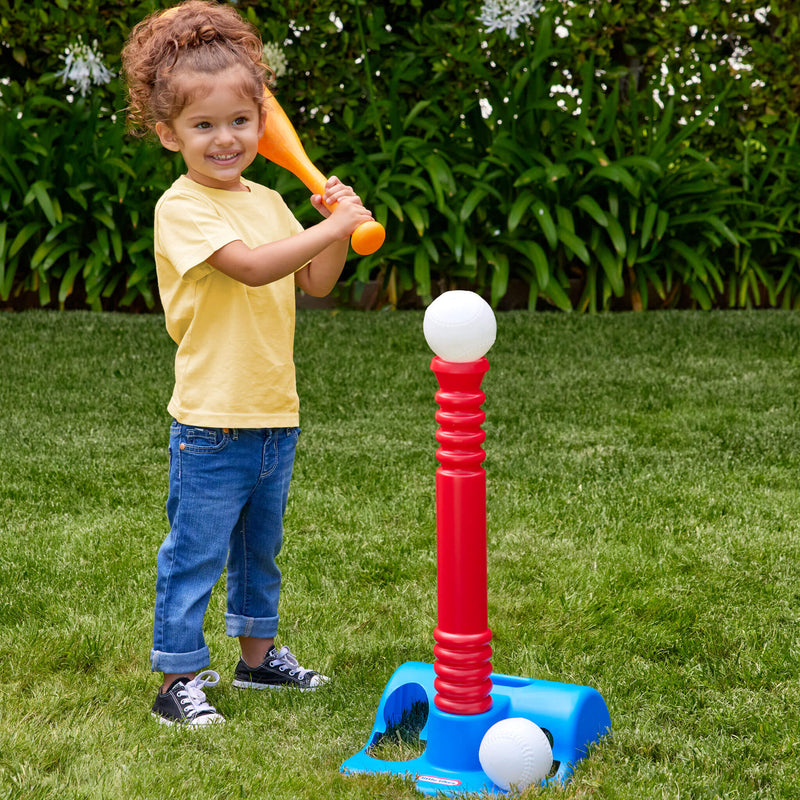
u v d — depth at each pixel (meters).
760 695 2.24
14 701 2.23
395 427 4.34
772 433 4.20
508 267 6.59
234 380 2.17
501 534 3.22
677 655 2.46
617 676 2.34
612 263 6.43
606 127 6.67
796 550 3.07
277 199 2.34
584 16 6.86
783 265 7.00
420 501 3.51
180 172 6.62
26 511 3.42
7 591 2.81
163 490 3.62
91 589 2.84
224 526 2.22
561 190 6.55
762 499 3.50
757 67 7.01
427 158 6.51
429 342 1.82
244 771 1.95
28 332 5.77
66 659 2.43
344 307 6.64
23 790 1.85
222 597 2.82
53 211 6.26
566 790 1.84
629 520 3.32
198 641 2.22
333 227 2.09
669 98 6.95
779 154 7.11
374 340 5.76
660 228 6.37
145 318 6.19
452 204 6.55
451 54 6.73
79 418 4.43
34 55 6.75
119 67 6.64
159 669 2.21
